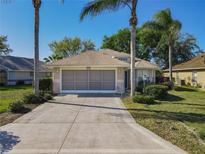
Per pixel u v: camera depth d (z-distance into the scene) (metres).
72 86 24.80
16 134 9.53
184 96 23.12
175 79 43.16
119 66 23.84
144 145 8.21
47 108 15.63
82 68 24.47
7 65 44.47
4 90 30.42
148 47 58.28
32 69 49.00
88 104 17.30
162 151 7.66
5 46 50.72
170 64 31.58
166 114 13.69
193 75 37.16
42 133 9.68
